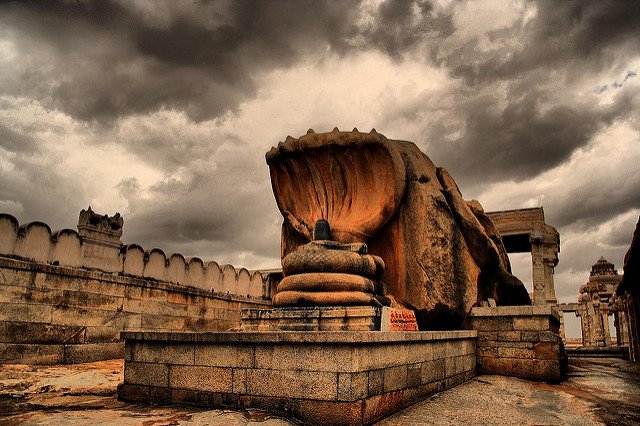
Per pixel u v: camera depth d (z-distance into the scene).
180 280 16.25
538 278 23.38
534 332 10.59
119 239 14.11
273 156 10.90
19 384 8.39
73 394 7.79
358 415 5.62
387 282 10.68
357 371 5.71
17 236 11.29
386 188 10.08
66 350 11.45
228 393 6.45
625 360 17.55
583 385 10.15
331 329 7.76
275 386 6.12
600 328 29.48
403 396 6.86
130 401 7.16
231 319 18.12
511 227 24.03
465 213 11.63
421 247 10.45
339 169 10.27
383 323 7.91
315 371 5.87
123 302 13.23
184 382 6.82
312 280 8.48
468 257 11.51
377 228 10.24
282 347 6.15
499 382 9.73
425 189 10.90
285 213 11.12
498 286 12.60
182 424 5.59
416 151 11.85
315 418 5.76
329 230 9.96
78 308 11.93
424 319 10.41
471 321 11.23
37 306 11.05
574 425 6.52
